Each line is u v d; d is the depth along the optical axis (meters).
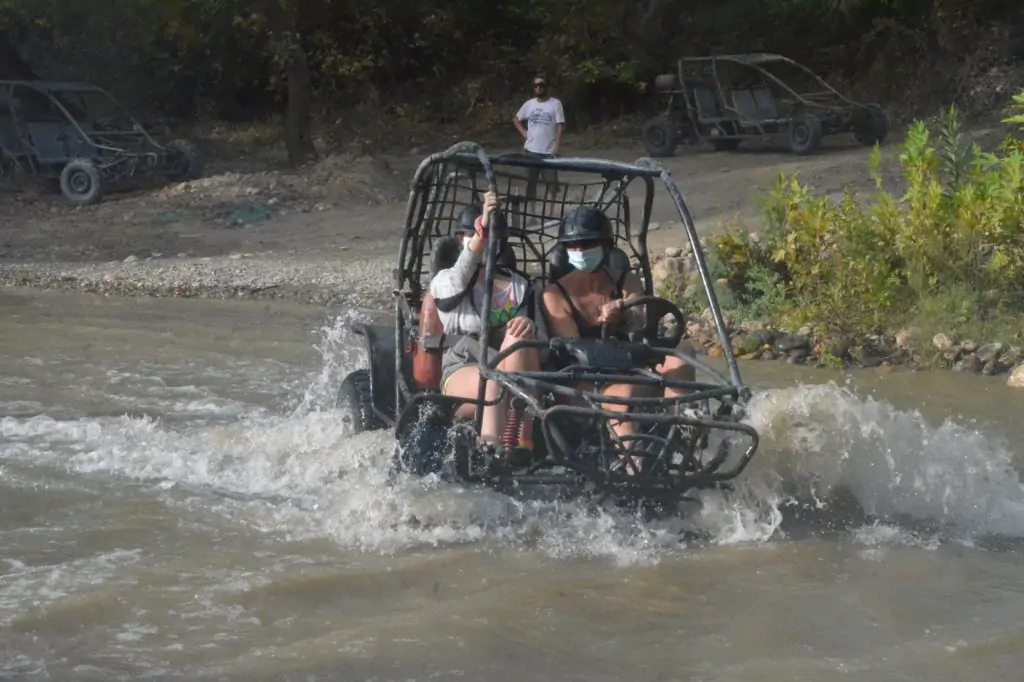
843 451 8.91
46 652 6.23
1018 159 14.37
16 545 7.66
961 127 27.00
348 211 23.19
